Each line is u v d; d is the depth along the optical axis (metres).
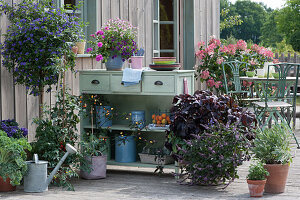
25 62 4.95
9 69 5.06
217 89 9.55
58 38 4.95
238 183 4.90
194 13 9.38
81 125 5.69
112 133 5.95
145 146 5.58
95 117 5.72
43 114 5.58
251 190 4.33
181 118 4.96
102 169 5.20
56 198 4.31
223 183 4.74
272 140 4.59
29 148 4.57
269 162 4.56
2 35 5.01
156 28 8.31
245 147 4.74
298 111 10.87
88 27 6.46
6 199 4.23
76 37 5.26
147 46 7.82
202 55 9.41
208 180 4.66
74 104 5.15
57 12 5.11
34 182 4.52
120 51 5.54
